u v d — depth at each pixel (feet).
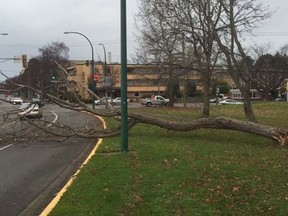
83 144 60.54
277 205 23.93
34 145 60.75
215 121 54.70
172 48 102.73
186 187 28.02
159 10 99.19
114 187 28.53
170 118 75.10
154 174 32.37
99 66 320.50
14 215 25.07
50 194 30.37
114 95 325.42
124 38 43.83
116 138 59.31
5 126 78.54
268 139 54.80
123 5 43.55
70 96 65.62
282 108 151.43
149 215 22.39
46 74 280.10
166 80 167.12
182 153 43.06
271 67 298.35
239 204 24.23
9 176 38.01
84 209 23.70
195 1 90.79
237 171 32.94
